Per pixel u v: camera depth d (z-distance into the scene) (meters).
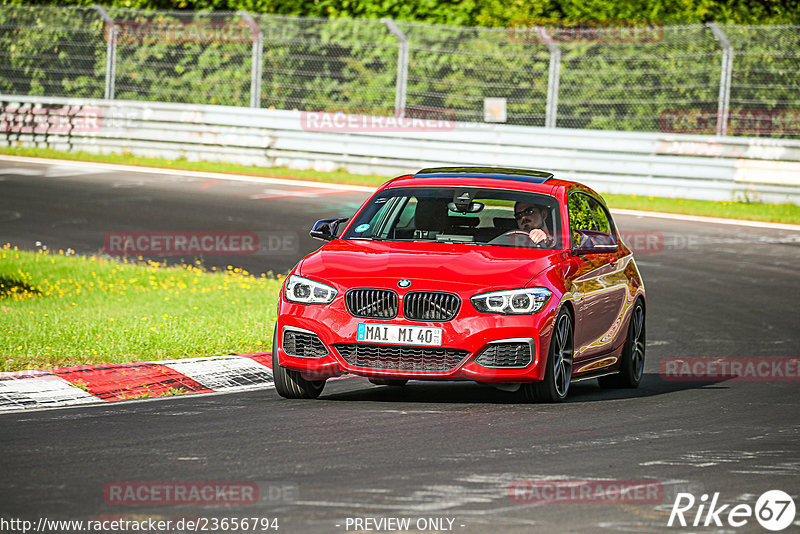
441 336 24.12
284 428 22.02
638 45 73.31
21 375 26.27
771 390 29.25
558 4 79.19
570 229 27.42
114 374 27.05
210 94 80.31
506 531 15.43
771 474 19.20
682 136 67.56
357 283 24.53
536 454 20.09
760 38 72.00
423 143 71.31
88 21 82.62
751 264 50.94
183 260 48.81
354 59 77.19
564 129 68.75
